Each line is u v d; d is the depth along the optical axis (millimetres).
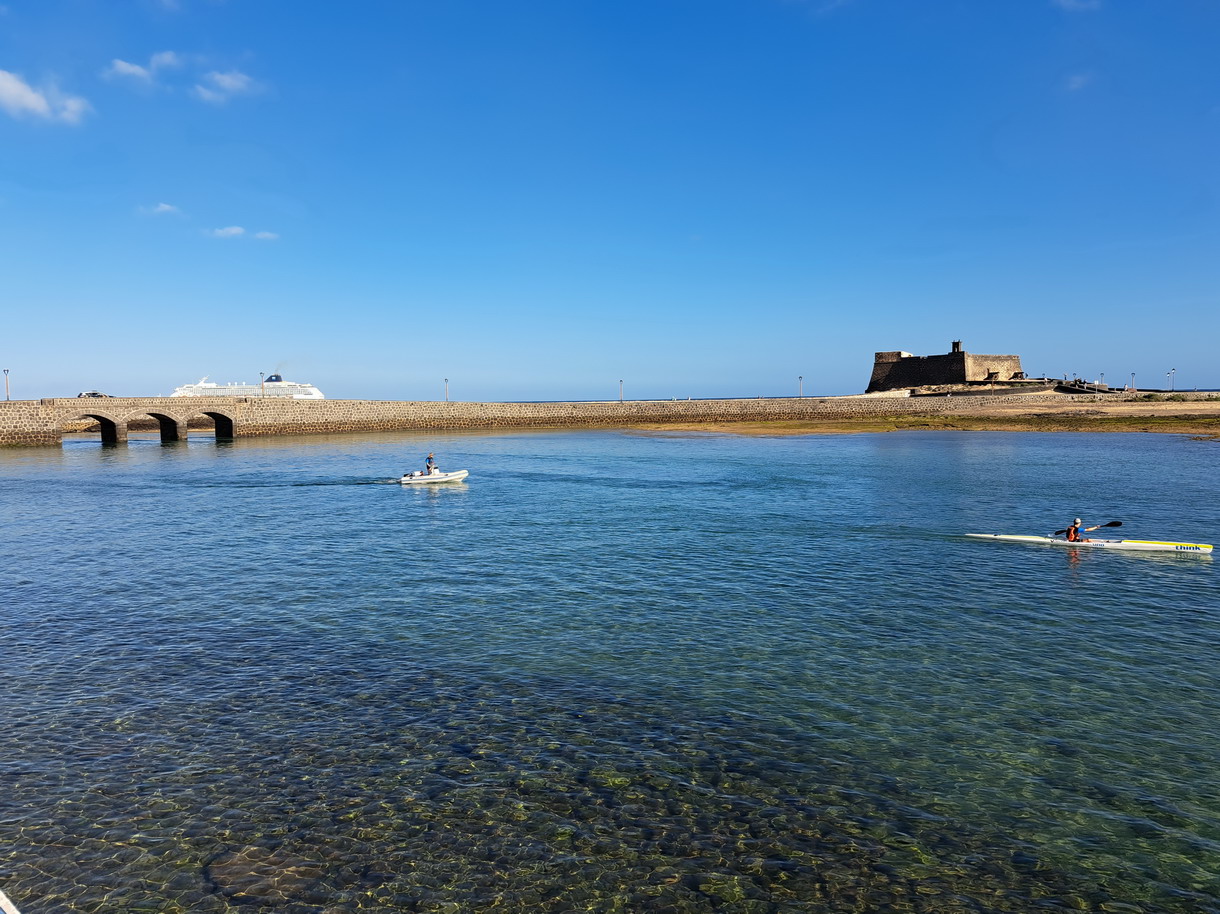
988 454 67625
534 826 10773
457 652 17406
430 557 27375
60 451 80125
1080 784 11859
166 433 95250
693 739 13234
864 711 14336
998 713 14266
